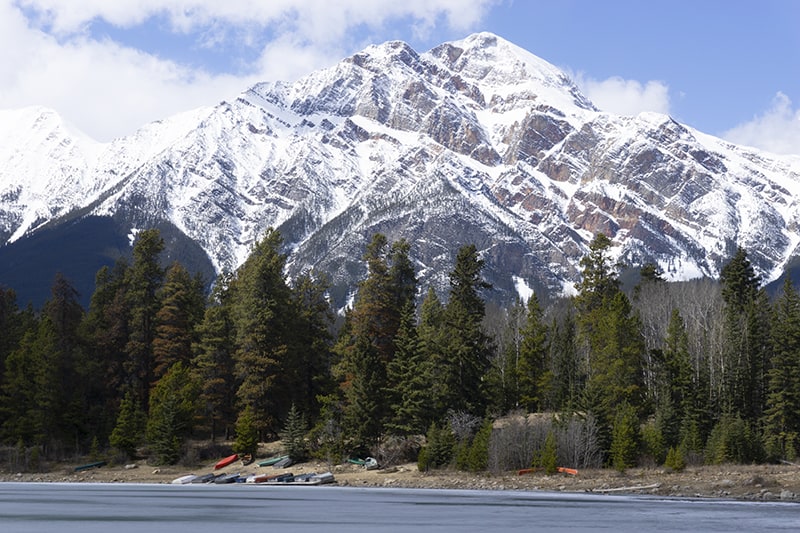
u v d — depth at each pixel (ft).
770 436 379.14
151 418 419.33
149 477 382.22
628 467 339.16
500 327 597.11
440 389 379.35
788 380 384.68
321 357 453.17
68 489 330.75
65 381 448.65
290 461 381.19
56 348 449.89
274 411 418.72
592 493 293.23
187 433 427.33
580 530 184.55
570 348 465.47
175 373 424.05
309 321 456.86
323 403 418.72
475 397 385.70
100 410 452.35
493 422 380.37
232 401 435.12
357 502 256.11
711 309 546.67
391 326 421.18
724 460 351.46
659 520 204.85
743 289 507.71
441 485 324.39
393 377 384.47
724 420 366.22
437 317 455.22
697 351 452.76
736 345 425.28
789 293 431.84
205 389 426.92
